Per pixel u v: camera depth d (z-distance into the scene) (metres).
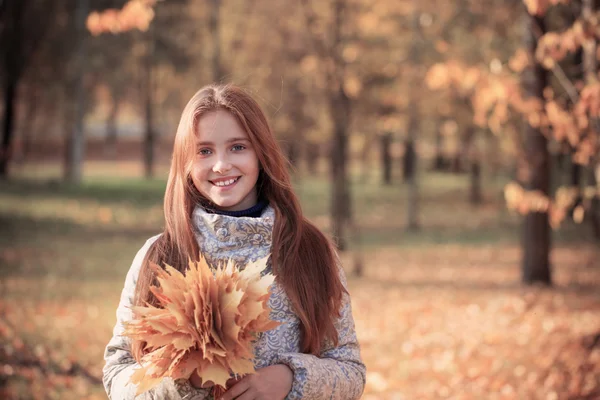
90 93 30.22
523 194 6.05
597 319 8.43
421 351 7.18
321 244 2.15
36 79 25.28
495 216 26.66
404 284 12.59
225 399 1.84
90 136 50.56
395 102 16.53
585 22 5.15
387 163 36.28
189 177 2.10
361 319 9.24
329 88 14.65
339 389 1.96
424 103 17.17
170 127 42.97
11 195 21.00
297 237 2.06
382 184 35.69
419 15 14.79
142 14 6.52
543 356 6.43
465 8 13.03
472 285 12.15
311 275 2.06
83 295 9.71
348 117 15.20
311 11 14.24
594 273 13.15
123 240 16.41
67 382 5.48
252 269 1.77
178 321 1.65
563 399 5.20
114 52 26.83
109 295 9.90
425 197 31.47
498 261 16.09
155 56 27.36
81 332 7.38
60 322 7.77
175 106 32.50
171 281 1.73
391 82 15.73
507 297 10.38
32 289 9.74
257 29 15.13
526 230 11.56
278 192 2.12
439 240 20.38
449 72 6.03
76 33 24.61
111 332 7.52
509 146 13.12
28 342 6.59
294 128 15.89
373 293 11.55
